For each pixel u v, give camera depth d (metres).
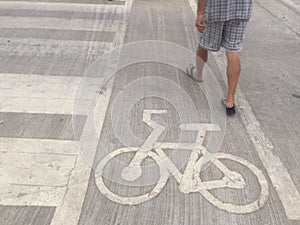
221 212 2.72
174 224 2.61
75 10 8.27
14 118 3.86
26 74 4.90
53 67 5.14
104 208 2.73
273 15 8.32
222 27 3.93
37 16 7.67
